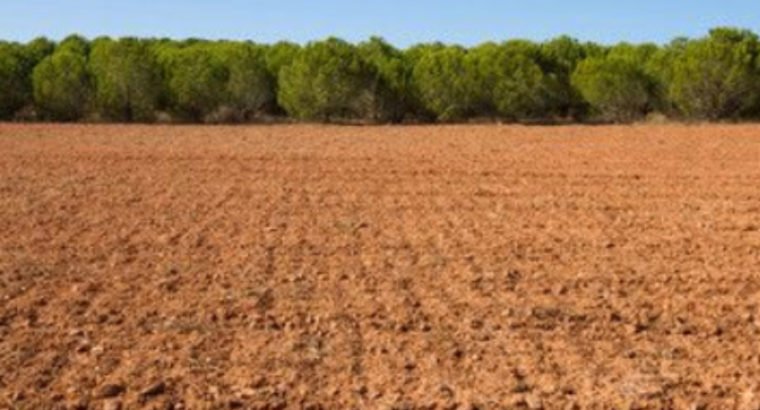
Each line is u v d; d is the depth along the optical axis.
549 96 31.95
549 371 7.12
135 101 31.30
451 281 9.62
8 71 31.64
